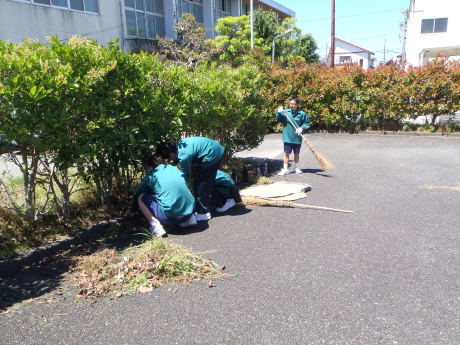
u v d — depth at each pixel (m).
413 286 3.10
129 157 4.66
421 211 4.94
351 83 13.02
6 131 3.47
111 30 17.03
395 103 12.55
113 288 3.24
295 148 7.40
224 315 2.80
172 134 5.09
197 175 4.94
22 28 13.34
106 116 4.21
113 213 4.84
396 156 8.98
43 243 3.94
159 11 21.30
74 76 3.88
